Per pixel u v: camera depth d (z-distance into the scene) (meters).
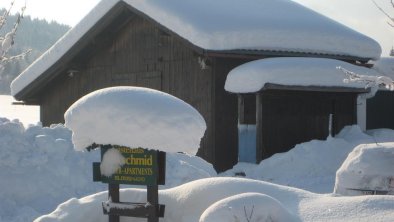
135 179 6.98
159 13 18.12
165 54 19.80
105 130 6.87
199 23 17.52
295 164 15.68
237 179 7.50
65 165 10.77
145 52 20.55
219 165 17.88
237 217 6.37
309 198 7.15
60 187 10.54
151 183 6.90
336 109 18.62
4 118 11.23
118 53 21.53
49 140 10.87
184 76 19.08
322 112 18.45
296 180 14.85
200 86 18.45
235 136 18.11
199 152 18.28
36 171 10.48
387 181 9.01
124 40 21.31
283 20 19.34
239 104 17.36
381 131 18.77
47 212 9.95
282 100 17.72
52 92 23.72
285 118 17.78
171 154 12.20
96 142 6.96
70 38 21.25
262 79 16.23
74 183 10.72
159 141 6.74
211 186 7.39
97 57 22.23
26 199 10.17
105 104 6.86
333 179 14.51
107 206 7.09
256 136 16.86
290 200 7.16
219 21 17.92
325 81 16.92
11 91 23.20
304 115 18.11
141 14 18.69
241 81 16.70
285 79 16.39
